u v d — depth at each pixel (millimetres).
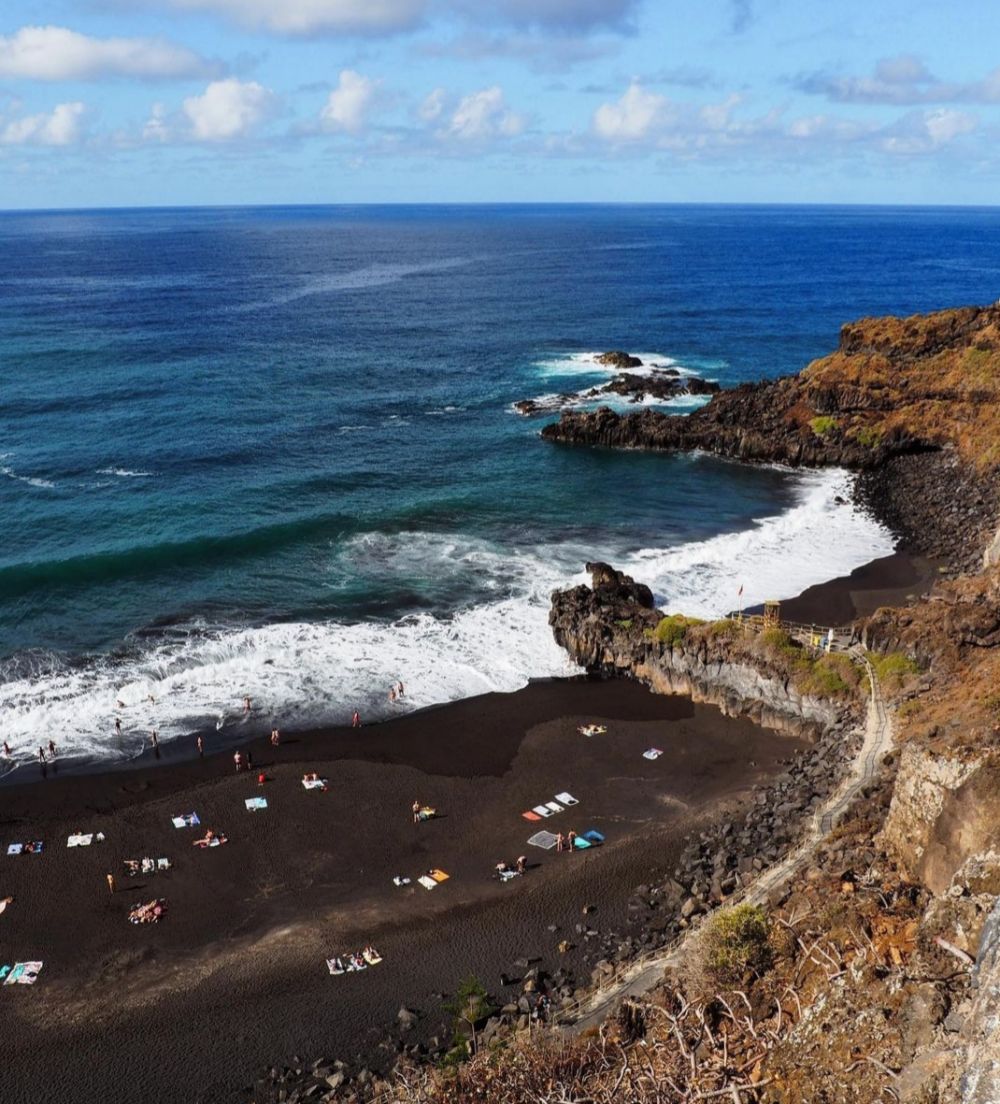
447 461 100812
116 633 63031
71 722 53500
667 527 84500
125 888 41125
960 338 108625
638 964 33469
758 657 55938
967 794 28359
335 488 90875
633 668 60375
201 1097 30766
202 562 73750
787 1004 24391
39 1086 31375
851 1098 19312
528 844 44250
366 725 54500
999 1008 17672
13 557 72125
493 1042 30500
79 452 97062
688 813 46500
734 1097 21109
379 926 38750
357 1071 31141
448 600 69250
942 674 49469
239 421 111125
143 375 130750
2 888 40906
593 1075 24953
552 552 78125
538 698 57844
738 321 188875
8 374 128375
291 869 42500
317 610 67375
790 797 43531
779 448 103000
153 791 48125
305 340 162625
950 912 23188
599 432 108438
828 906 28656
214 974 36219
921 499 88938
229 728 53719
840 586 71312
